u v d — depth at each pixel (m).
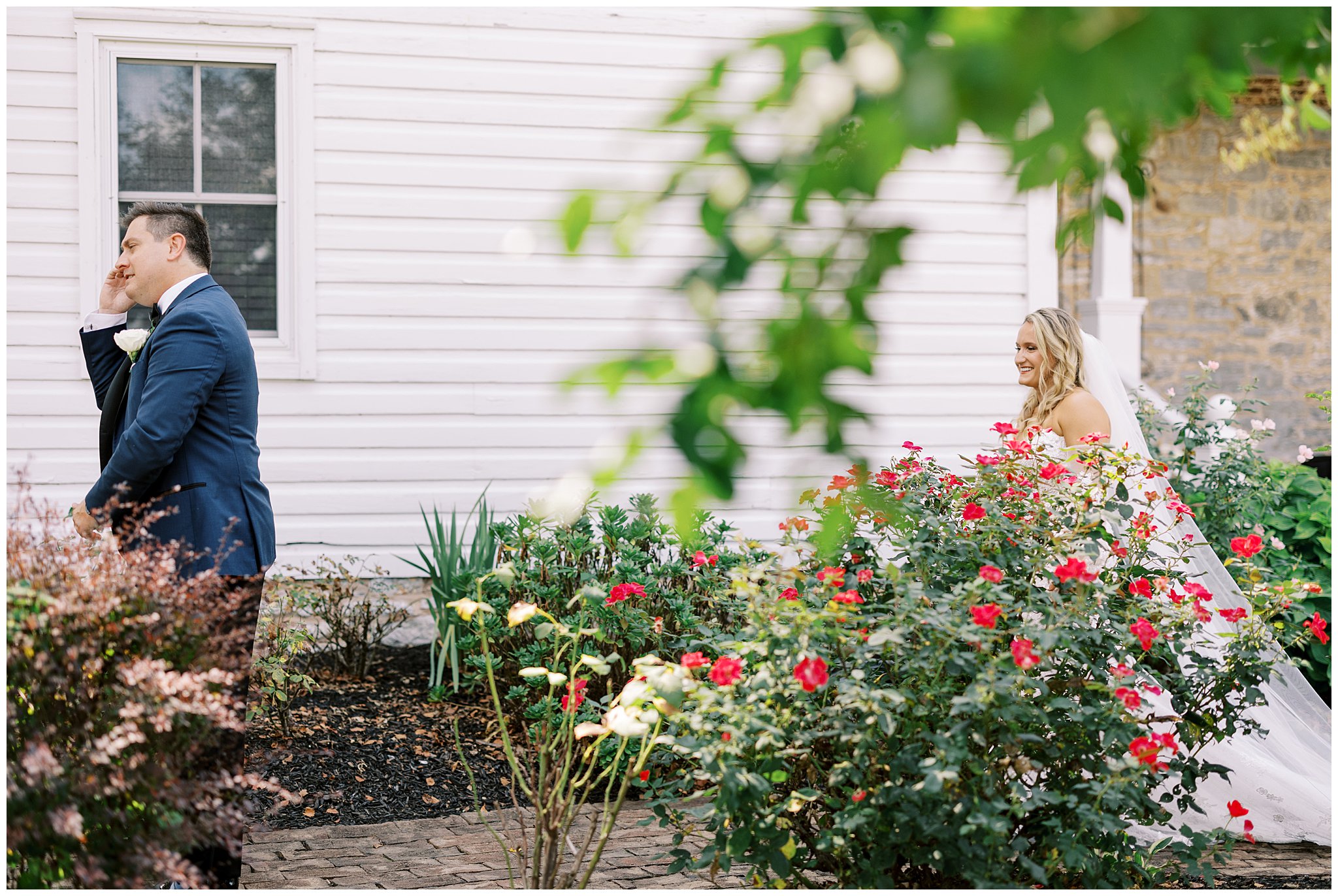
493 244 5.80
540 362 5.85
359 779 3.88
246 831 2.52
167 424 2.92
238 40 5.52
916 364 6.28
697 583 4.12
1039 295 6.39
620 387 1.11
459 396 5.80
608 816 2.59
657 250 5.86
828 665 2.54
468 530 5.80
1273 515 5.24
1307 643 4.70
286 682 4.48
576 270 5.84
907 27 1.10
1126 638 2.77
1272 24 1.01
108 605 2.24
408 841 3.40
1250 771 3.67
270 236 5.67
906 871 2.71
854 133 1.12
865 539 2.95
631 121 5.88
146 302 3.31
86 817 2.13
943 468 3.29
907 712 2.45
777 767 2.39
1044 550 2.86
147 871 2.12
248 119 5.62
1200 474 5.46
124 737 2.15
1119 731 2.43
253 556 3.07
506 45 5.78
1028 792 2.36
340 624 5.07
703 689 2.41
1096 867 2.56
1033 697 2.58
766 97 1.13
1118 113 1.25
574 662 2.91
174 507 3.00
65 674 2.20
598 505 4.49
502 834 3.46
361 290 5.71
